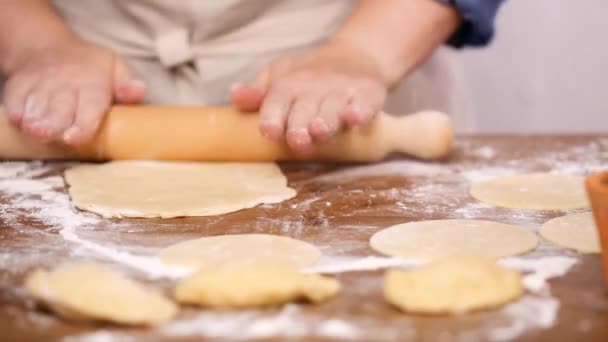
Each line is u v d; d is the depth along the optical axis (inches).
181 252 35.2
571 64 99.7
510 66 100.4
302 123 48.1
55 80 54.1
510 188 45.2
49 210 42.4
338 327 27.2
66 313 27.6
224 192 44.7
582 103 101.0
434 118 51.2
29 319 28.1
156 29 61.1
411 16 57.9
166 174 49.1
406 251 34.9
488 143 58.3
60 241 37.3
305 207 42.7
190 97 62.0
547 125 102.3
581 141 58.5
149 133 52.1
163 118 52.5
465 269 29.7
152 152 52.4
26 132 50.9
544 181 46.6
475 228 37.9
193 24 60.4
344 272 32.7
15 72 59.4
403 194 45.0
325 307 28.9
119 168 50.6
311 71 53.0
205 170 50.2
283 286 28.9
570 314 28.1
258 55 61.1
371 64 56.0
